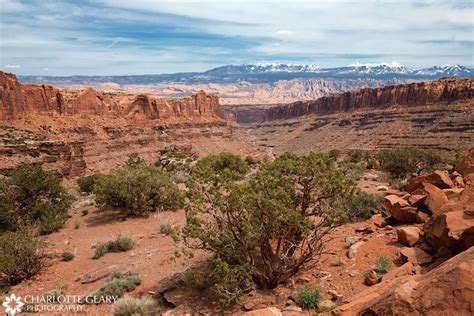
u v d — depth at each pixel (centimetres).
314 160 1138
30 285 1452
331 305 888
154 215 2558
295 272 1092
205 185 1165
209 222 1145
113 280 1294
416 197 1455
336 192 1148
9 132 8869
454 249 936
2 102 9831
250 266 1038
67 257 1744
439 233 989
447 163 4669
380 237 1286
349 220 1614
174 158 9862
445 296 573
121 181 2734
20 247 1532
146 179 2747
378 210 1647
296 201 1165
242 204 1036
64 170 6950
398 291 628
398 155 3722
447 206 1089
